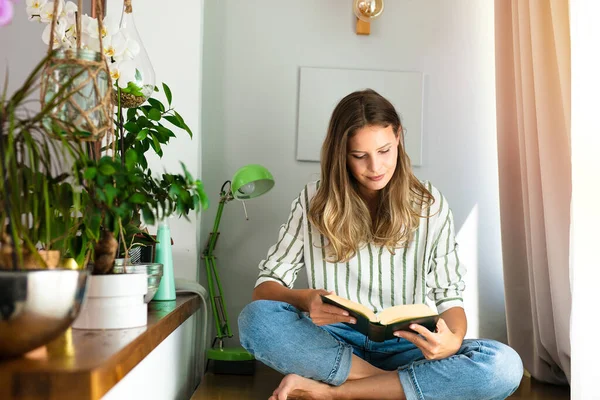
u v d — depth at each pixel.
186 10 2.58
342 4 2.75
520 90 2.36
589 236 1.70
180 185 1.42
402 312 1.73
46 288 1.02
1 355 1.03
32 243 1.22
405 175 2.04
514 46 2.39
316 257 2.10
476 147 2.74
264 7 2.74
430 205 2.08
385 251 2.07
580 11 1.74
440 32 2.76
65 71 1.35
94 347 1.17
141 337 1.32
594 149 1.71
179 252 2.52
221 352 2.35
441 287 2.07
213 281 2.67
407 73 2.72
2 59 2.54
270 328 1.89
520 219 2.46
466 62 2.76
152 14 2.57
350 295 2.08
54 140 1.28
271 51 2.73
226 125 2.71
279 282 2.09
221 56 2.72
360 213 2.04
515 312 2.45
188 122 2.56
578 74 1.74
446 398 1.83
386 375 1.87
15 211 1.12
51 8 1.70
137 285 1.45
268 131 2.72
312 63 2.73
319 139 2.70
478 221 2.73
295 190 2.71
